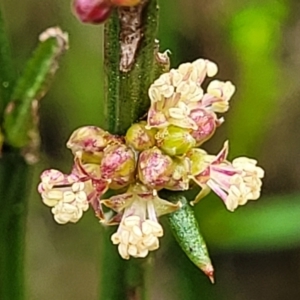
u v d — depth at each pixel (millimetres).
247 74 61
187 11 62
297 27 65
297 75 66
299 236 58
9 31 69
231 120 62
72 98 67
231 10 62
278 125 68
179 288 60
